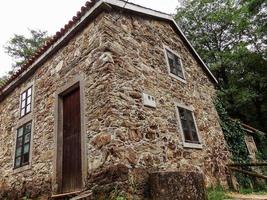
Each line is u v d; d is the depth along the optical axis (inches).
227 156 322.0
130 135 181.9
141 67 227.5
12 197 254.8
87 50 216.1
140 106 205.0
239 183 311.7
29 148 256.1
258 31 559.8
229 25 666.2
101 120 181.9
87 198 163.0
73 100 228.5
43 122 247.1
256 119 642.8
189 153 243.4
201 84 347.3
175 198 153.9
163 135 217.2
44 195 214.7
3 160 293.7
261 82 574.9
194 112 290.2
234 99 582.9
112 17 220.4
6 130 309.6
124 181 159.2
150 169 184.7
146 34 261.9
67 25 233.0
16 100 308.8
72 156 211.5
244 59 598.2
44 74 267.9
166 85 256.7
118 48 208.4
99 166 172.4
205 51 673.0
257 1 503.5
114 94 184.1
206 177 253.6
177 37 335.0
